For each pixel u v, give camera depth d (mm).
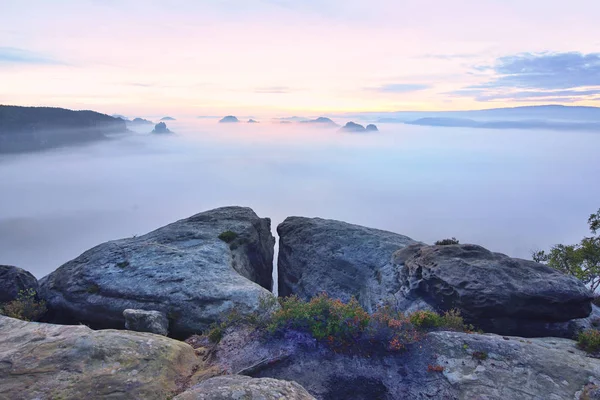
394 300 24844
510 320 19219
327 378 12859
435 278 22312
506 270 20953
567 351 14922
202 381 11555
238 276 24234
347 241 34875
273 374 12969
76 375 11383
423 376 13188
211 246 29312
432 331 16562
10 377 11109
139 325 17438
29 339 13352
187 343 16109
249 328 15828
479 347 14516
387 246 32625
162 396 11281
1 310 21297
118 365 12047
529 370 13273
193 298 20922
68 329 14273
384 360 13891
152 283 22750
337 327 14539
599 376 12938
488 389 12422
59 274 26266
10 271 23703
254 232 35688
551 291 18891
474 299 19438
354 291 30000
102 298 22375
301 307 15602
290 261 37156
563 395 12148
